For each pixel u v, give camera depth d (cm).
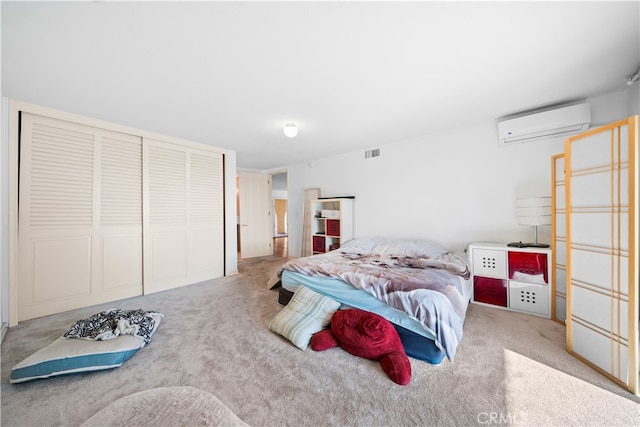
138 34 146
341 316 191
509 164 288
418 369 159
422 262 262
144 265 318
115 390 142
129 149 309
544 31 148
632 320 137
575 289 172
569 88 221
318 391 139
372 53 168
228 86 210
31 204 242
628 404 127
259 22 138
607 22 140
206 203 390
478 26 143
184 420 95
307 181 523
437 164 341
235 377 152
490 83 210
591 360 159
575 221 174
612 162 151
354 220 438
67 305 262
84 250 274
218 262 405
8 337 205
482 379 148
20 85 204
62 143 260
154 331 207
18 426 118
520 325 219
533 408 125
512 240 287
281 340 199
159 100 235
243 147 410
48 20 132
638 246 137
